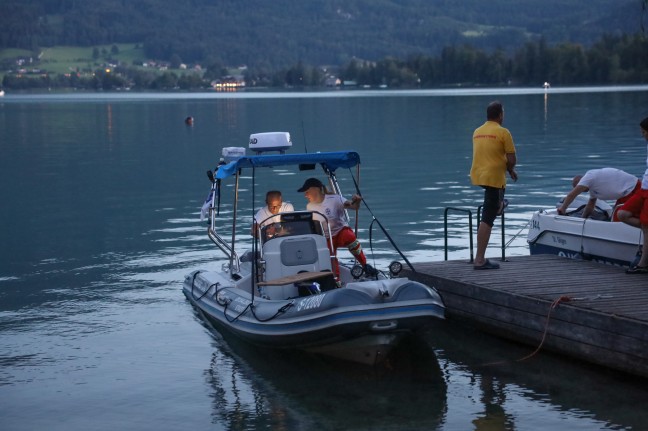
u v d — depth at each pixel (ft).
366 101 283.18
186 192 68.80
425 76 562.25
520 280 30.71
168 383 27.48
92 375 28.30
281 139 37.60
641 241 31.40
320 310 26.81
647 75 395.75
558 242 35.96
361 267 29.66
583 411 23.99
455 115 178.40
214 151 104.68
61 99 472.03
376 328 26.53
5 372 28.66
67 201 65.31
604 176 33.50
